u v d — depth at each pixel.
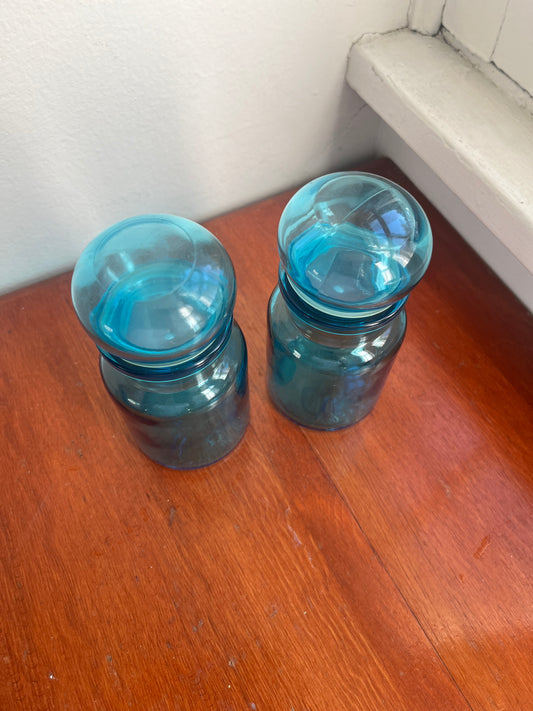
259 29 0.39
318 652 0.35
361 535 0.39
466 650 0.35
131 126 0.41
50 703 0.33
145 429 0.37
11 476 0.41
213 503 0.40
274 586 0.37
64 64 0.35
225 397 0.37
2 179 0.40
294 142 0.49
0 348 0.46
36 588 0.37
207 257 0.31
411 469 0.41
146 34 0.36
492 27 0.39
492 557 0.38
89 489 0.40
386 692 0.34
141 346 0.29
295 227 0.33
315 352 0.38
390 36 0.44
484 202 0.39
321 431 0.43
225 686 0.34
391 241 0.31
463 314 0.47
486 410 0.43
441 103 0.41
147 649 0.35
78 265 0.32
